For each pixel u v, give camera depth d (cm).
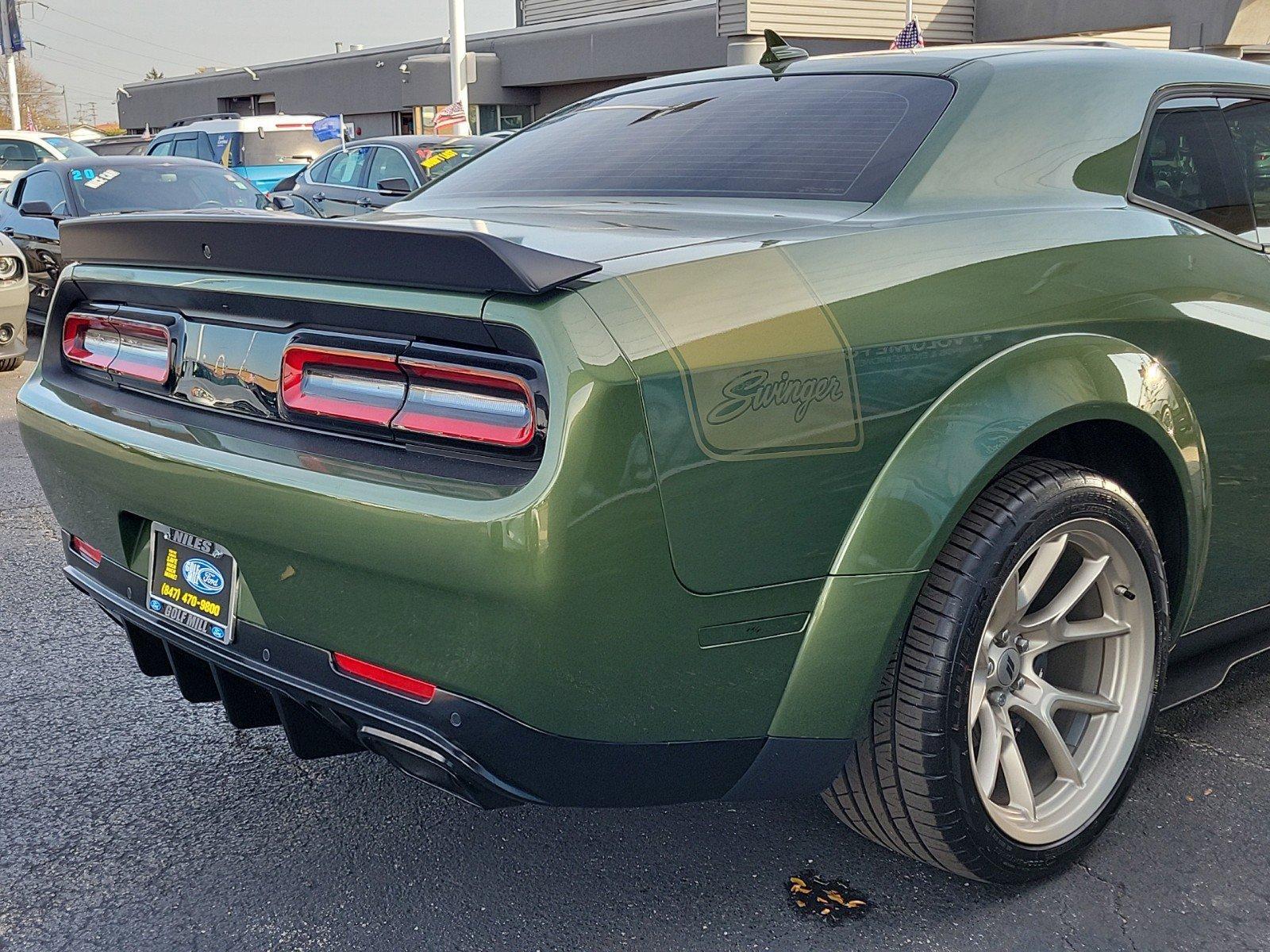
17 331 820
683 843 240
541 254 167
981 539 200
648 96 294
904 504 189
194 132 1903
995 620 210
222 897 222
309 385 194
